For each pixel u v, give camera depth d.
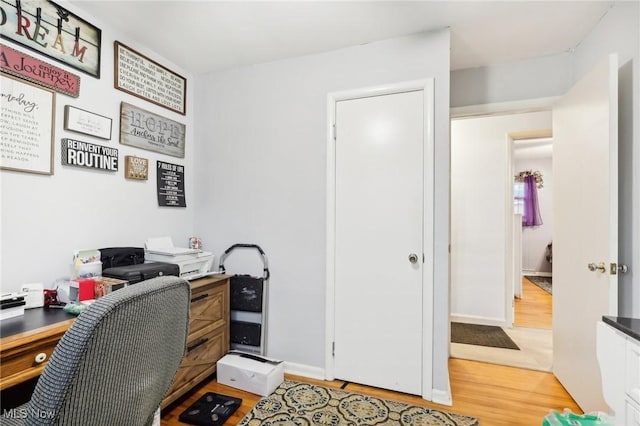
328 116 2.38
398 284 2.20
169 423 1.83
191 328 2.09
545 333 3.38
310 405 2.00
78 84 1.89
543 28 2.09
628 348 1.10
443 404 2.04
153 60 2.41
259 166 2.60
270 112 2.57
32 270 1.68
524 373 2.49
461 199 3.76
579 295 2.02
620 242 1.81
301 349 2.45
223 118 2.73
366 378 2.26
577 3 1.83
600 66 1.78
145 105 2.35
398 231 2.21
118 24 2.07
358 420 1.85
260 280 2.52
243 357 2.37
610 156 1.68
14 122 1.60
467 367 2.59
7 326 1.26
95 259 1.89
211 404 1.99
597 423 1.17
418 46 2.16
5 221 1.58
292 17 1.98
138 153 2.30
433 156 2.13
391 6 1.86
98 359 0.72
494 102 2.59
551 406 2.02
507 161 3.62
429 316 2.11
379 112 2.26
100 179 2.03
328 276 2.36
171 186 2.58
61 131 1.81
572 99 2.13
